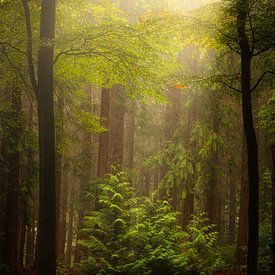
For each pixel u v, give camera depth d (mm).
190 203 20062
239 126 24641
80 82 14227
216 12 9570
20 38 11336
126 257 11672
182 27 9695
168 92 22328
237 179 30812
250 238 8594
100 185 12742
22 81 13508
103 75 12289
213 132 19781
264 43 9375
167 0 16031
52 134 9672
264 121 15312
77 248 24031
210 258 12094
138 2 18344
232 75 10062
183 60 21984
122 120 17938
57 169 19906
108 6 12500
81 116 14664
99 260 11992
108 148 19641
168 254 11508
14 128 16000
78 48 10086
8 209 16953
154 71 10859
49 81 9773
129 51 10594
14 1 11680
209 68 18891
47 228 9258
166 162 20672
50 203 9375
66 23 12750
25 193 18109
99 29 9789
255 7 9219
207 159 20141
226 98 23500
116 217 12266
